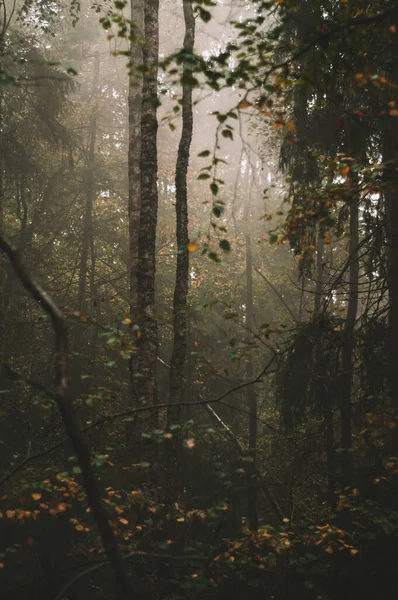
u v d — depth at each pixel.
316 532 6.84
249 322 20.36
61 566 9.03
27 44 15.18
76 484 5.86
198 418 15.70
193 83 4.68
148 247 9.89
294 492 13.41
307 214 6.62
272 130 12.23
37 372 15.61
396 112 6.43
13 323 14.59
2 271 13.46
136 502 6.30
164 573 6.78
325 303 10.58
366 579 7.41
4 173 17.38
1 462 9.36
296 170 10.02
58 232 20.41
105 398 5.59
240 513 11.68
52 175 20.22
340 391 11.13
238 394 16.64
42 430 8.88
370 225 10.30
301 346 10.40
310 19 6.95
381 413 7.11
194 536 7.12
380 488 9.06
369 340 10.34
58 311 3.95
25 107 17.62
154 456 7.80
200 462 10.13
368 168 6.22
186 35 10.59
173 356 9.68
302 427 14.77
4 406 8.83
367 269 11.36
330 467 11.57
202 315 16.72
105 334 5.18
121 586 4.46
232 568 5.93
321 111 9.67
